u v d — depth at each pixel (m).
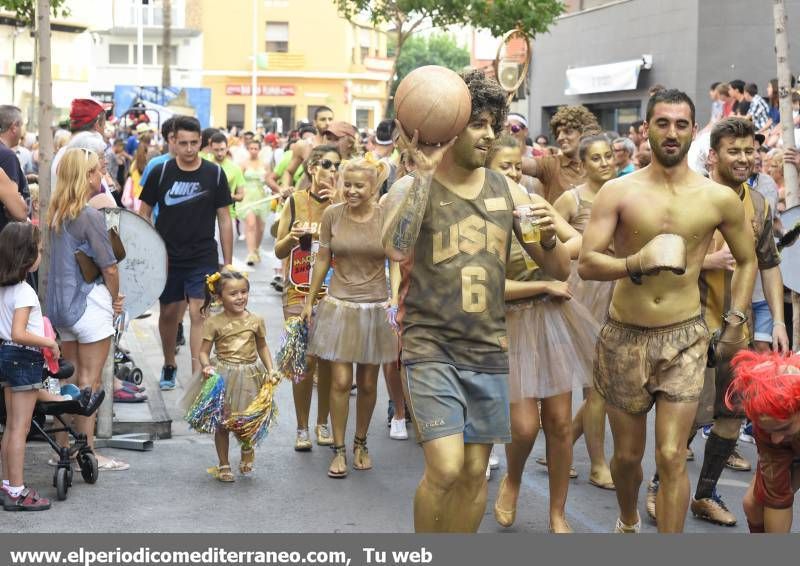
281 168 25.28
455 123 7.12
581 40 40.88
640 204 8.20
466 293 7.42
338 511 10.01
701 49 33.22
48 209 11.29
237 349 10.90
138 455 11.80
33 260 9.66
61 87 49.53
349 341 11.16
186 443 12.38
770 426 6.67
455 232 7.46
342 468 11.14
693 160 15.38
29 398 9.76
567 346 9.29
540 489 10.81
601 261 8.09
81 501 10.10
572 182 12.29
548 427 9.34
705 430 12.90
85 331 10.82
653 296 8.18
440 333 7.45
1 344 9.65
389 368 12.52
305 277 13.00
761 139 16.67
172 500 10.23
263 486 10.79
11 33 45.09
